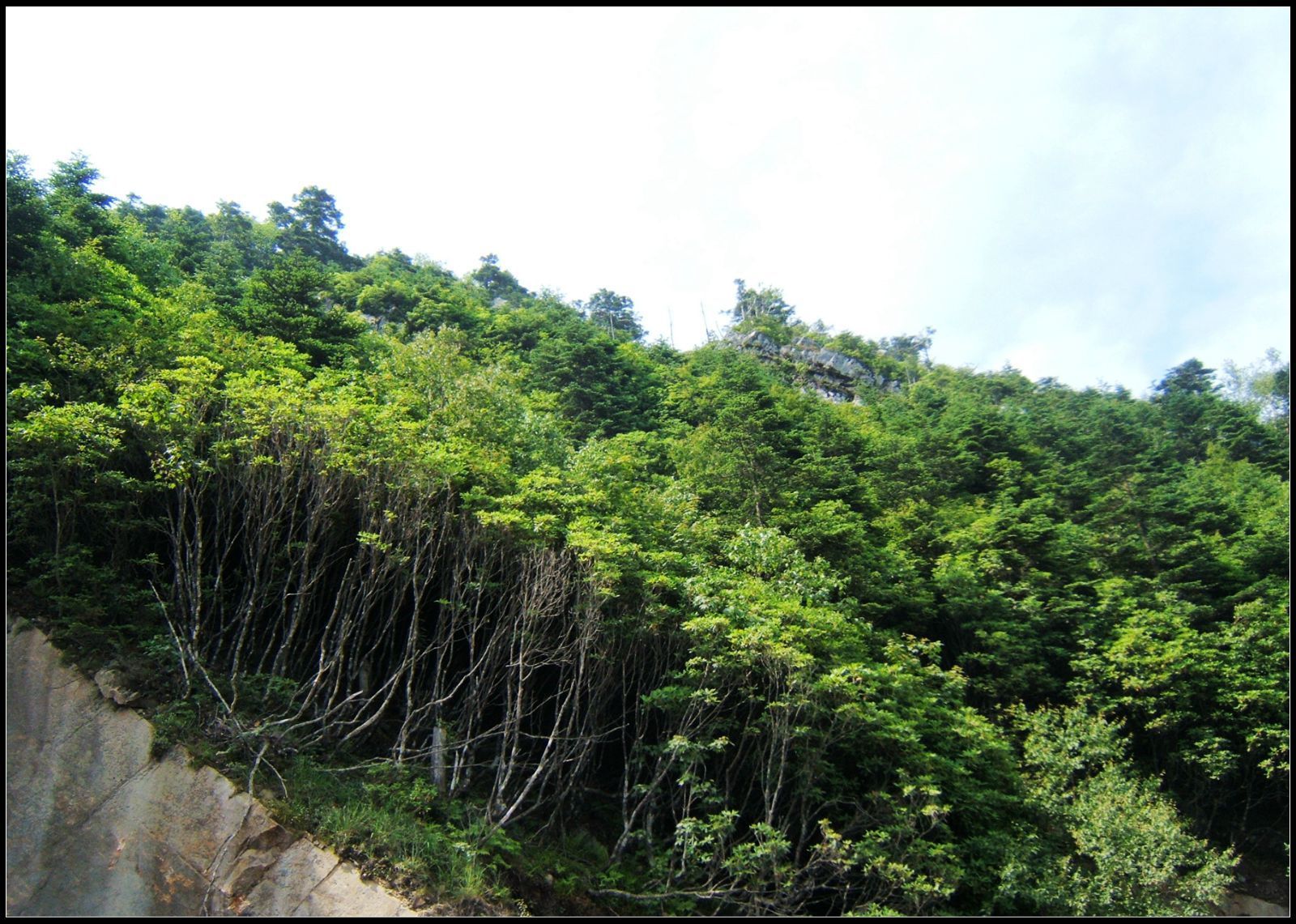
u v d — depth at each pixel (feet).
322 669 43.24
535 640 45.50
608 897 40.57
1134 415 158.51
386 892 35.96
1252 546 86.28
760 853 38.86
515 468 58.49
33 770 38.27
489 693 46.01
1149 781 56.59
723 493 79.87
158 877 36.11
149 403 45.62
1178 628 70.18
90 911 35.37
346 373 65.98
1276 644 67.92
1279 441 134.31
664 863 42.11
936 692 54.29
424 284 190.29
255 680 43.80
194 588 43.70
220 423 48.11
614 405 112.16
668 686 45.62
